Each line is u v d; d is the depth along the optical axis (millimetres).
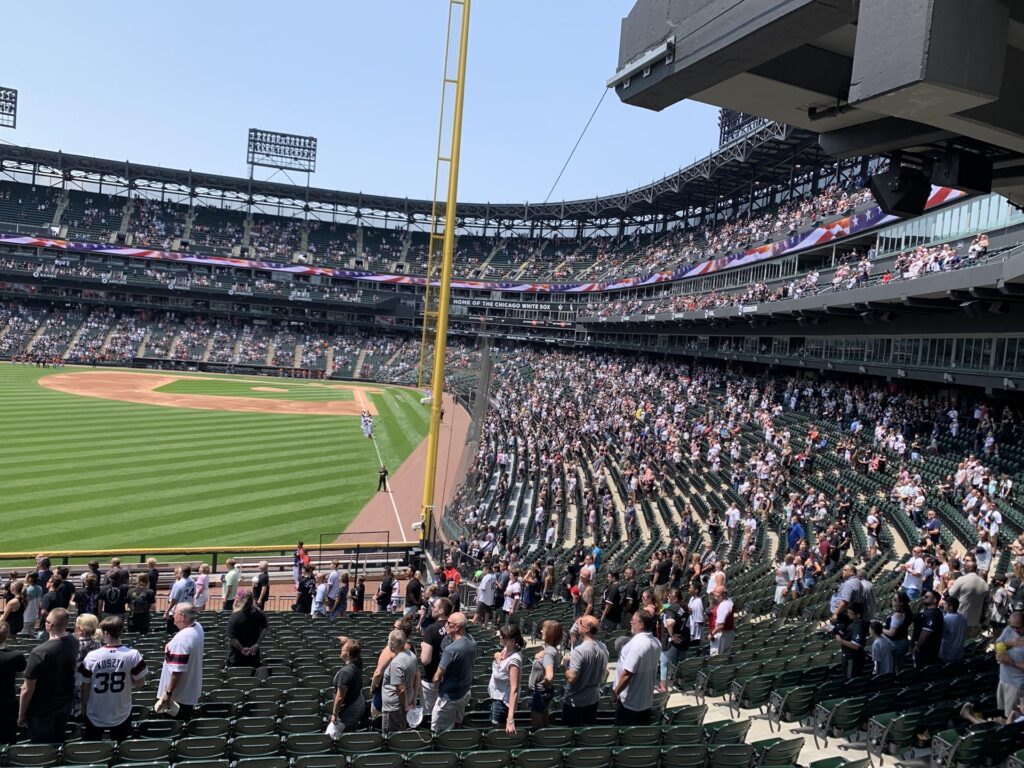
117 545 23531
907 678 9984
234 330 92312
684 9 6316
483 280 94312
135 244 90688
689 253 67750
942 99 4836
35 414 46906
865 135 7258
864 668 10359
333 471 36438
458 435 49844
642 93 7086
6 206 90438
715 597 11750
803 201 53688
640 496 28156
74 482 30547
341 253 98500
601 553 20344
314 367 89125
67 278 85500
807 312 35531
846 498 22719
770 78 6621
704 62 6137
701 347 53125
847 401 32438
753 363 48000
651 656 7969
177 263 91750
